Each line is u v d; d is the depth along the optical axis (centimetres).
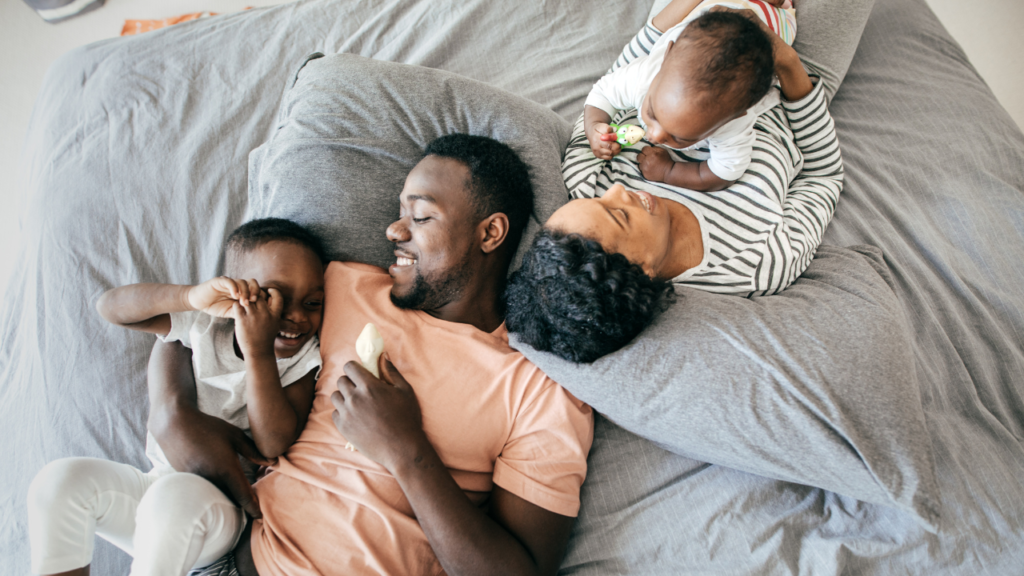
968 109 129
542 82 143
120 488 86
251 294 83
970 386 97
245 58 141
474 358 92
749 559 87
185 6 210
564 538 86
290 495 87
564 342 84
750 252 98
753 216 103
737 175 103
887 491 73
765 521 89
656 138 97
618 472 100
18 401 111
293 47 143
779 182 106
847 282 94
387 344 92
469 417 89
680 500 94
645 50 122
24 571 97
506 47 146
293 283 92
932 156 126
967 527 80
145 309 84
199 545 80
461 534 78
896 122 132
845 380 77
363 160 104
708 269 98
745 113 91
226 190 125
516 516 83
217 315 84
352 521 83
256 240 93
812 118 113
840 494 87
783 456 79
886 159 128
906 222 117
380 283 100
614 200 89
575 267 81
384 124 106
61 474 80
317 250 100
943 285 110
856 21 127
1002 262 111
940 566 81
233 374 91
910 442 74
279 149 107
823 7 125
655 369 84
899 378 79
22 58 200
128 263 117
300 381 95
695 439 85
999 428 92
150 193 123
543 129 112
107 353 109
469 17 146
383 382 85
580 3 152
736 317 86
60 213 119
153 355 92
